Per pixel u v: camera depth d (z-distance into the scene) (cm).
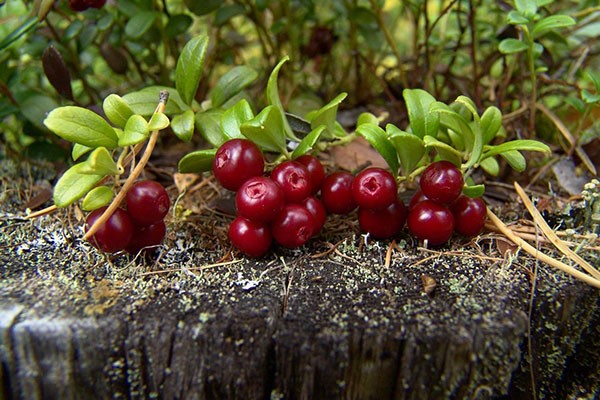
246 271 19
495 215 21
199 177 23
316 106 26
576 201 22
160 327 18
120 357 18
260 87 26
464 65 27
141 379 18
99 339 17
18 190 22
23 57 26
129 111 19
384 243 20
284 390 18
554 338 19
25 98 23
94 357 18
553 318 19
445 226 19
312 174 19
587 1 25
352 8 25
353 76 28
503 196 22
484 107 24
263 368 18
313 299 18
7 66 23
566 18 20
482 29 25
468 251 20
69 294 18
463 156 20
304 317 18
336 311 18
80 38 23
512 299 18
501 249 20
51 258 19
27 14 23
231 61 27
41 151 23
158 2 25
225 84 20
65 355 18
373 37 25
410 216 19
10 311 18
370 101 27
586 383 20
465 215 19
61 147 23
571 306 19
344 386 18
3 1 23
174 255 19
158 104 19
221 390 18
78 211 21
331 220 21
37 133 23
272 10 26
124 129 18
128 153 20
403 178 20
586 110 22
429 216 19
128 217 18
